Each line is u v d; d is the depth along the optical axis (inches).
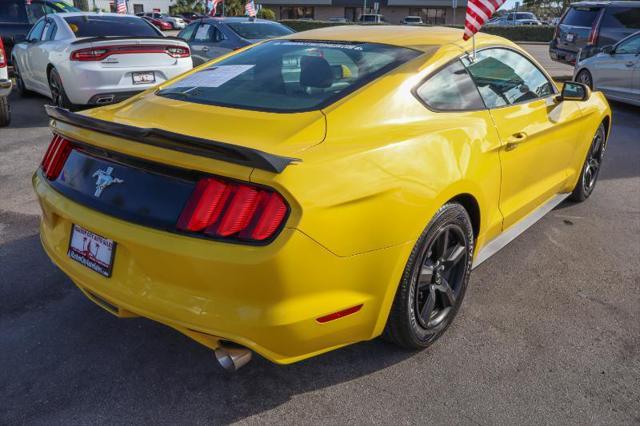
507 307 129.4
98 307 124.9
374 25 144.5
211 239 80.7
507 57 137.7
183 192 83.7
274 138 90.6
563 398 99.7
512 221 139.9
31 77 367.9
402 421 93.6
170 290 85.7
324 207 82.0
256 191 79.4
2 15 490.0
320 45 123.6
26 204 185.5
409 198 93.2
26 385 99.9
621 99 387.9
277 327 82.5
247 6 527.2
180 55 315.9
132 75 301.6
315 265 83.2
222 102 105.8
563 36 542.0
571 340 117.0
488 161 115.5
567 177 167.8
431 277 107.1
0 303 125.0
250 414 94.7
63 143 103.2
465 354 111.4
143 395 98.5
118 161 91.3
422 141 99.2
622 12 469.4
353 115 97.3
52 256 104.2
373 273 91.4
